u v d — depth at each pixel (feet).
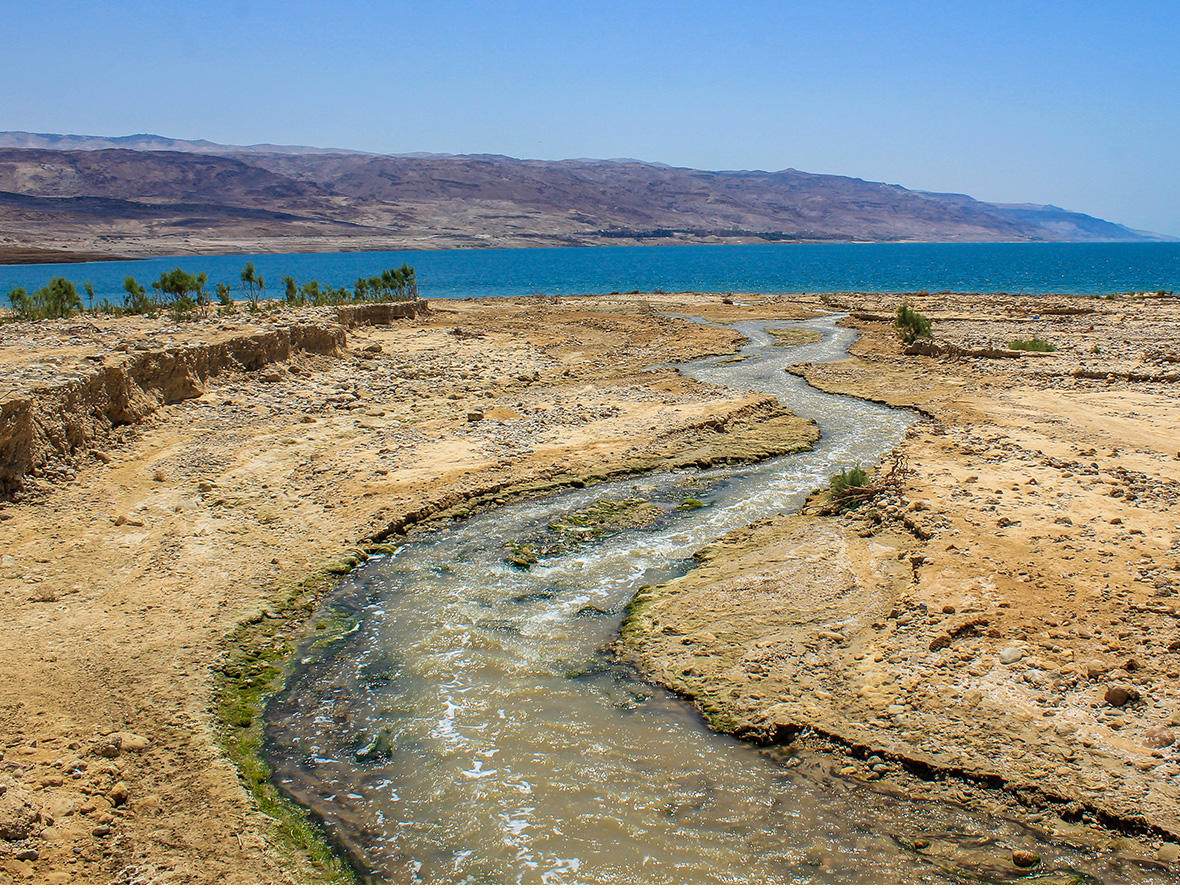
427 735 41.63
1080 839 32.24
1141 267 582.35
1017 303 218.59
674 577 58.49
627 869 32.55
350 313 170.71
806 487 76.54
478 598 56.18
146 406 90.99
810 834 33.78
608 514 70.69
